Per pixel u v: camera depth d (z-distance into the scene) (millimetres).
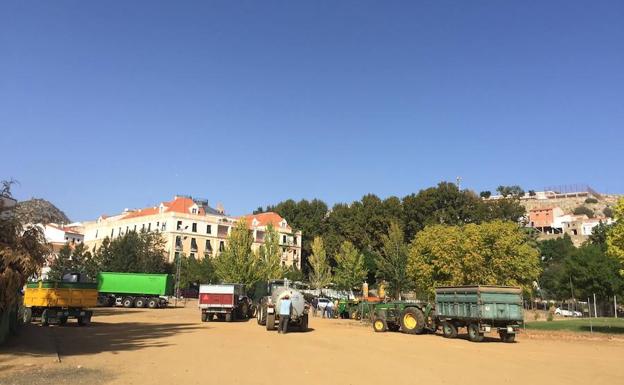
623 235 27953
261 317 30812
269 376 12086
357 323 36125
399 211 91125
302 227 112438
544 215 167250
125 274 53438
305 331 26688
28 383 10234
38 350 15227
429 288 35250
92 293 27438
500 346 21188
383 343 20969
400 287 46688
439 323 27078
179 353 16016
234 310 34781
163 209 100250
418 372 13234
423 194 88312
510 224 35531
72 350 16141
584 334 28766
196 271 78812
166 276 53406
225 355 15812
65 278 30047
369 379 11992
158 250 73000
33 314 27297
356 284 67312
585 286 46812
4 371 11570
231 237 60281
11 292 14867
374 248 91312
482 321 23062
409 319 27250
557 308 67812
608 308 61281
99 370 12133
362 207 95562
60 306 26469
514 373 13438
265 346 18734
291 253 107375
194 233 97938
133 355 15266
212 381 11211
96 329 24766
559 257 98500
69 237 115500
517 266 33500
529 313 60938
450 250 34281
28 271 15141
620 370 14367
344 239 96000
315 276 73312
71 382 10500
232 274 58531
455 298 25062
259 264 61312
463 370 13789
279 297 26234
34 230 15789
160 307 54125
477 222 84875
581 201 190625
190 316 38969
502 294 23297
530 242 63500
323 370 13203
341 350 17984
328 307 46344
